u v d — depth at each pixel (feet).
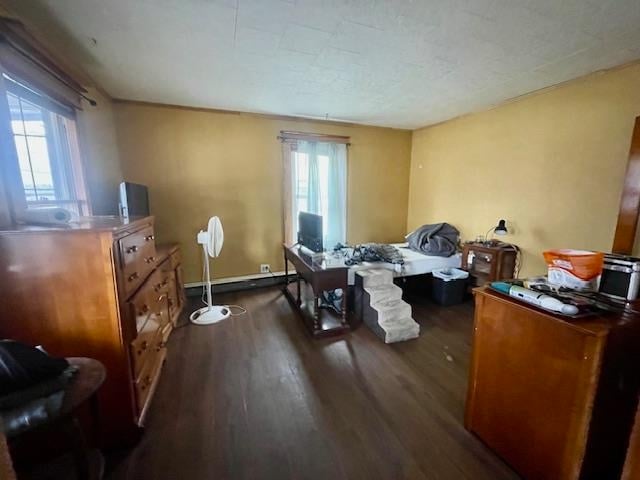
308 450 4.62
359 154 13.71
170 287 8.66
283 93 9.30
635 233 6.79
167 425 5.12
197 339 8.22
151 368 5.75
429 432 4.98
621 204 6.97
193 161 10.91
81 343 4.31
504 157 10.21
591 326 3.26
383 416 5.34
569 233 8.46
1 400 2.66
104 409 4.50
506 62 7.14
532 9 5.06
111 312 4.33
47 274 4.08
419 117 12.14
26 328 4.13
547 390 3.68
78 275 4.17
